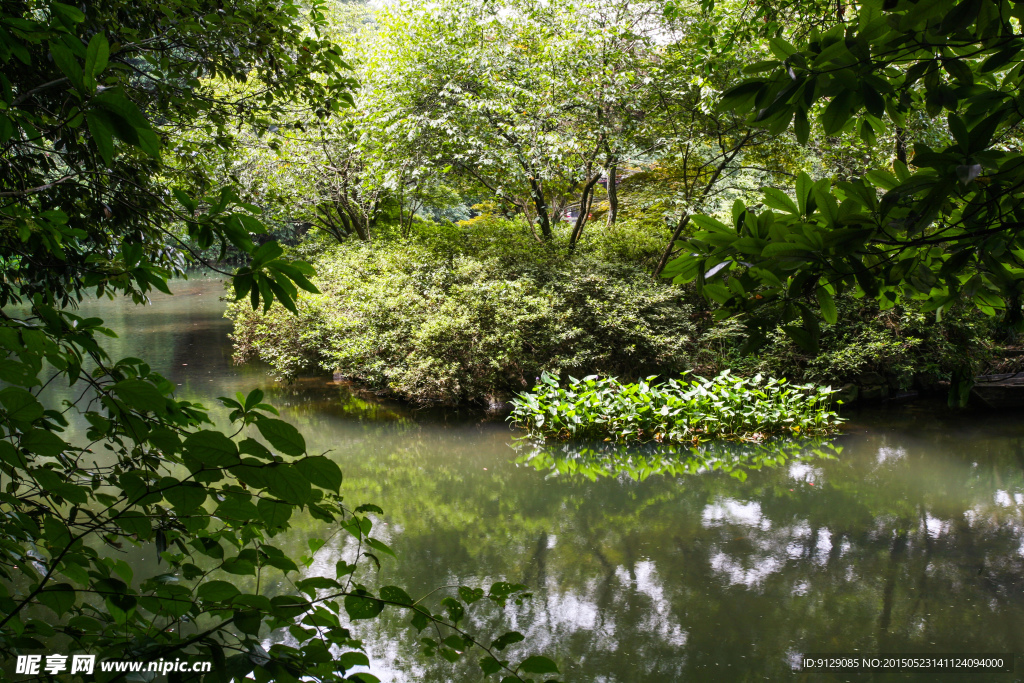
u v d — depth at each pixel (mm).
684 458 7559
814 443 8117
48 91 2217
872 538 5340
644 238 11742
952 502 6137
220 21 3049
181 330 16062
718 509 6031
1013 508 5977
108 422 1072
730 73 9164
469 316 9367
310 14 3500
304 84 3600
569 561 4949
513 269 10344
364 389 10875
